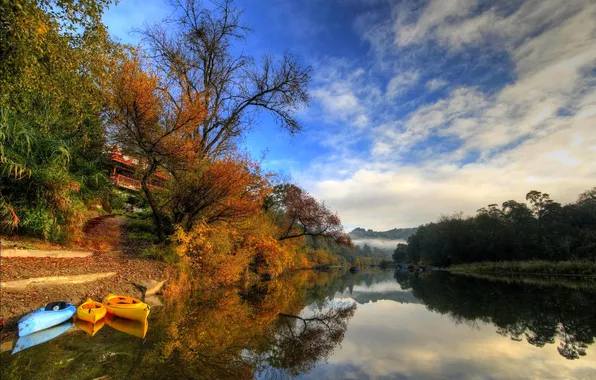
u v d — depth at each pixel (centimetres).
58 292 787
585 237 4631
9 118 979
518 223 5712
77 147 1304
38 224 1035
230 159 1388
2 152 924
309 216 2853
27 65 709
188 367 541
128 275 1051
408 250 11625
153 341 658
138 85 1020
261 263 2456
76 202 1219
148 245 1435
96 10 782
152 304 1024
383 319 1173
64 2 729
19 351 543
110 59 992
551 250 4809
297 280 2761
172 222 1431
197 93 1375
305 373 573
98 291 885
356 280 3688
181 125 1148
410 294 2097
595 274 3397
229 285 1677
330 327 1007
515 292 2066
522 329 979
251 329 880
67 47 825
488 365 629
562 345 782
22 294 711
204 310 1058
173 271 1228
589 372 585
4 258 859
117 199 1922
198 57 1683
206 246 1404
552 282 2772
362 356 691
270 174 1582
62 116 1230
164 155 1157
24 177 1018
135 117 1052
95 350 575
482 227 6188
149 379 473
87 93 973
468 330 970
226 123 1691
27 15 635
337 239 2995
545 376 566
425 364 634
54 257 1011
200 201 1356
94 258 1135
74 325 702
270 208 2978
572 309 1337
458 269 5991
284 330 920
